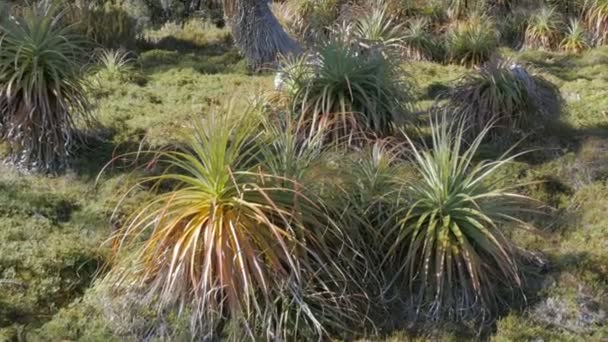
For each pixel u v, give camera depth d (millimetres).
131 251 4734
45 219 5176
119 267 4477
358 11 9969
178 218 4316
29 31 5840
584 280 4617
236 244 4145
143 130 6453
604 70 9078
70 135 5926
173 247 4293
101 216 5215
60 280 4621
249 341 4152
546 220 5328
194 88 7766
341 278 4418
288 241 4340
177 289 4219
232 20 8562
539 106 6578
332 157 5027
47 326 4270
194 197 4383
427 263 4418
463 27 9852
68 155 5922
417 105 7242
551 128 6656
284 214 4367
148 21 10617
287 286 4238
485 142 6363
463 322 4367
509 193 4770
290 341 4207
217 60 9008
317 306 4332
